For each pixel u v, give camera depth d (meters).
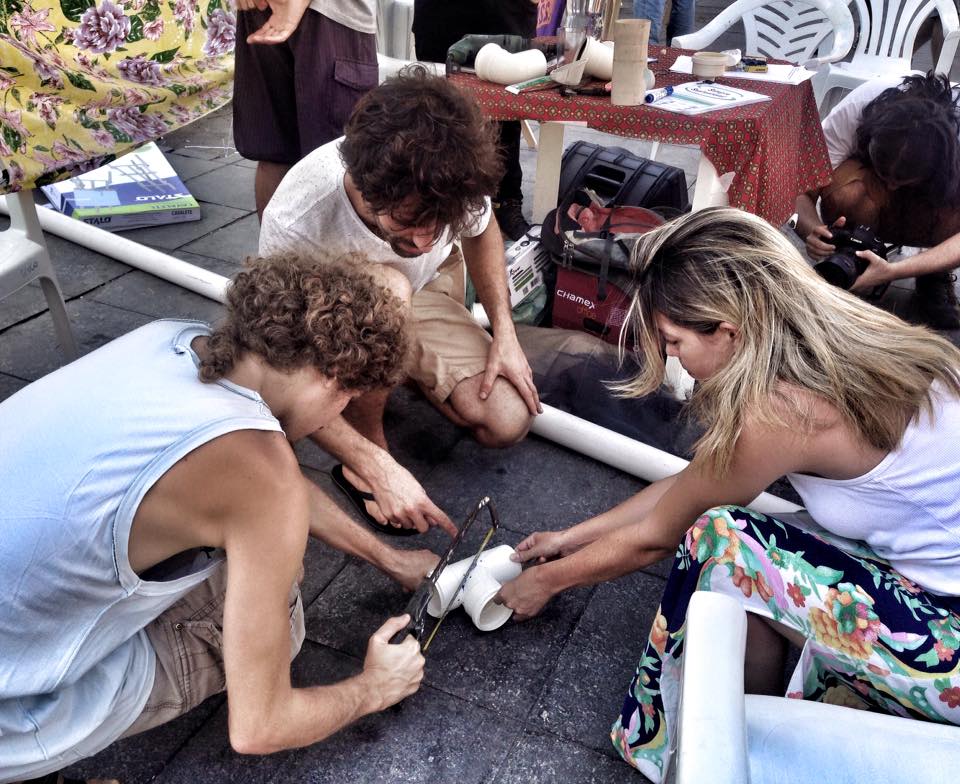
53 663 1.21
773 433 1.34
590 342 2.75
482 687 1.84
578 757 1.71
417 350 2.32
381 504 1.91
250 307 1.22
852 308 1.33
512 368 2.33
